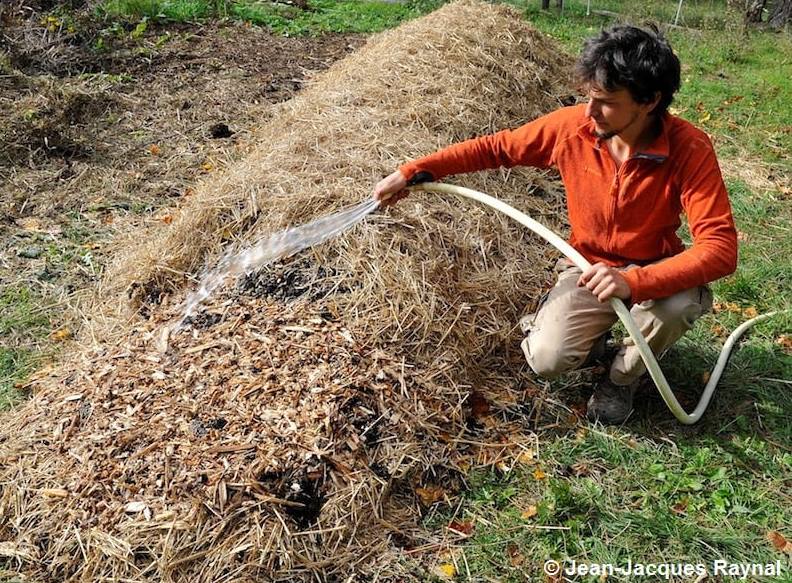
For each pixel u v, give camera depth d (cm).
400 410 288
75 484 261
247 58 789
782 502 276
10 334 364
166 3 930
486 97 500
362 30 962
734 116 674
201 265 368
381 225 348
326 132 441
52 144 544
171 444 267
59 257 425
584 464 291
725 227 253
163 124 607
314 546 250
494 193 427
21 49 699
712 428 308
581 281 254
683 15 1168
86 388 299
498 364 335
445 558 255
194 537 245
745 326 365
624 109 244
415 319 319
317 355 295
